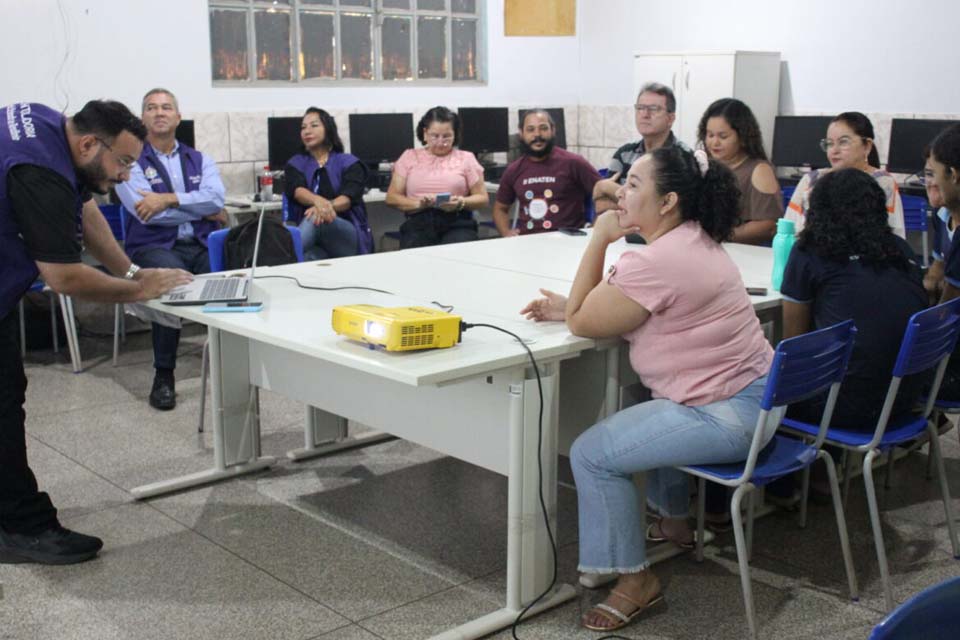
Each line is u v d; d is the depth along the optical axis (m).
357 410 2.97
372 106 6.78
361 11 6.76
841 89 6.29
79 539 2.83
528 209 4.88
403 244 5.44
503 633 2.45
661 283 2.35
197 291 2.89
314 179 5.39
